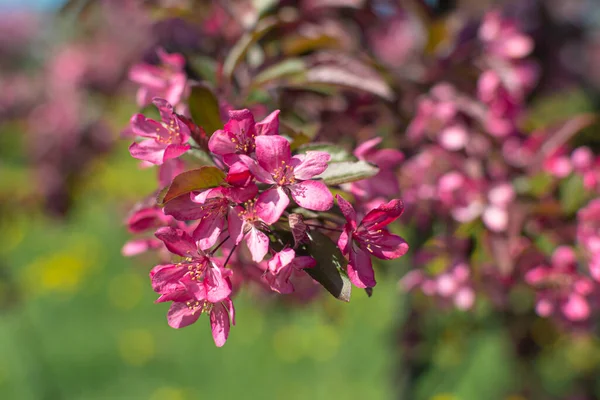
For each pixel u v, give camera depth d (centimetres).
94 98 183
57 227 269
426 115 76
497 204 72
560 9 149
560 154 73
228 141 49
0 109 243
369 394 170
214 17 77
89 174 206
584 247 70
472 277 74
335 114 74
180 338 204
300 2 76
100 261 248
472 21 92
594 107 179
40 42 422
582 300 69
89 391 185
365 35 85
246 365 191
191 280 49
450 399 150
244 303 207
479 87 80
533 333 103
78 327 213
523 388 151
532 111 143
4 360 191
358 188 57
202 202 48
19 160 245
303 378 184
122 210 196
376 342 184
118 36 166
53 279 236
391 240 50
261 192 50
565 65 155
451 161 75
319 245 50
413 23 89
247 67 72
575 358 155
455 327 108
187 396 180
